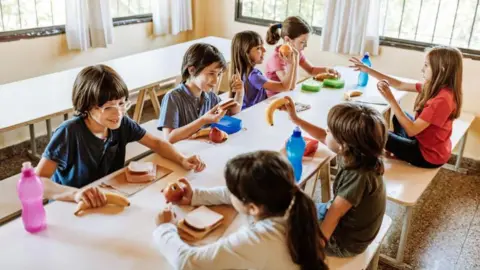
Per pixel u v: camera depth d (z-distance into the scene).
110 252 1.33
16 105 2.58
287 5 4.31
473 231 2.82
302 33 3.07
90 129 1.82
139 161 1.89
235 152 2.02
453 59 2.35
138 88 3.02
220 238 1.42
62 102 2.66
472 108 3.55
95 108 1.71
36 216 1.39
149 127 2.99
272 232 1.21
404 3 3.71
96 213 1.52
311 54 4.22
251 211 1.24
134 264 1.28
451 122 2.49
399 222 2.89
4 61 3.39
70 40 3.72
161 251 1.33
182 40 4.84
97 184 1.70
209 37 4.41
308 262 1.21
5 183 2.23
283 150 2.02
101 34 3.88
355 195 1.52
